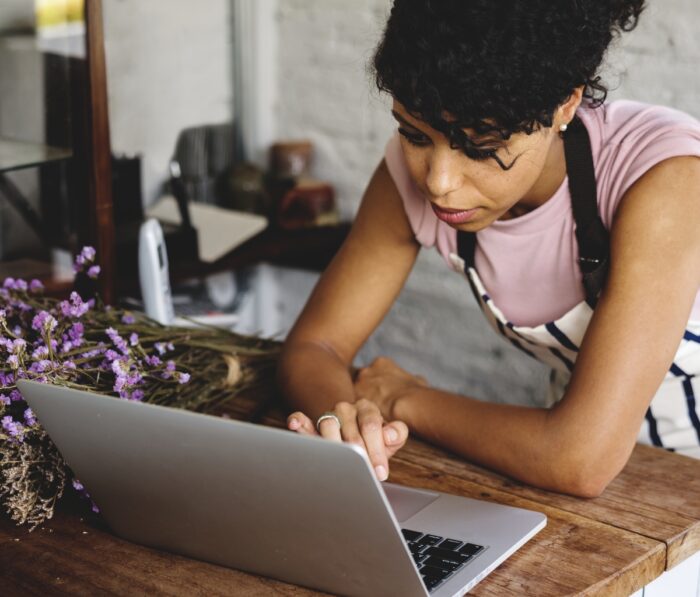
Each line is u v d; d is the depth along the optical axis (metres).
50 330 1.18
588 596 1.00
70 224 1.86
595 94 1.31
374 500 0.87
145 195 2.84
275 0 2.97
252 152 3.06
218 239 2.64
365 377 1.45
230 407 1.46
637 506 1.17
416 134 1.12
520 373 2.64
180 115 2.88
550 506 1.18
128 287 2.20
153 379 1.35
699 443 1.42
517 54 1.02
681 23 2.24
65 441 1.03
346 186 2.94
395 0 1.08
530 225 1.33
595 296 1.31
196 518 1.01
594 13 1.07
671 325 1.18
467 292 2.69
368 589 0.96
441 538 1.07
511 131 1.07
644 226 1.20
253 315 3.02
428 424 1.33
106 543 1.10
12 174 1.85
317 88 2.94
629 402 1.18
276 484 0.91
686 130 1.22
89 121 1.77
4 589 1.01
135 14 2.71
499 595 0.98
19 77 1.80
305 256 2.82
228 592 1.00
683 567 1.15
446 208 1.16
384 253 1.50
